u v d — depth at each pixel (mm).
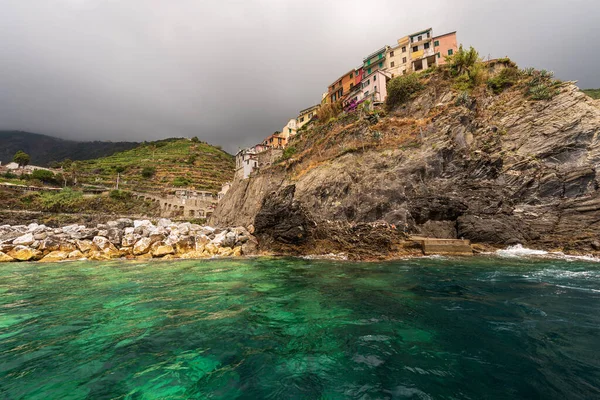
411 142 25703
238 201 39812
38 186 53656
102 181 69938
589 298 8062
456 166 23250
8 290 9516
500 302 7758
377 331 5812
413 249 17984
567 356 4660
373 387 3834
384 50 48344
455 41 43906
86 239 19578
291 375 4184
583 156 21109
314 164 30750
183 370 4344
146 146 137250
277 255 19375
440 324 6176
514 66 29484
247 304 7809
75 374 4230
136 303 7938
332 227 20156
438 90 29703
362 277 11367
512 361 4516
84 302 8070
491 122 25594
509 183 22062
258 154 55562
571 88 23719
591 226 18328
